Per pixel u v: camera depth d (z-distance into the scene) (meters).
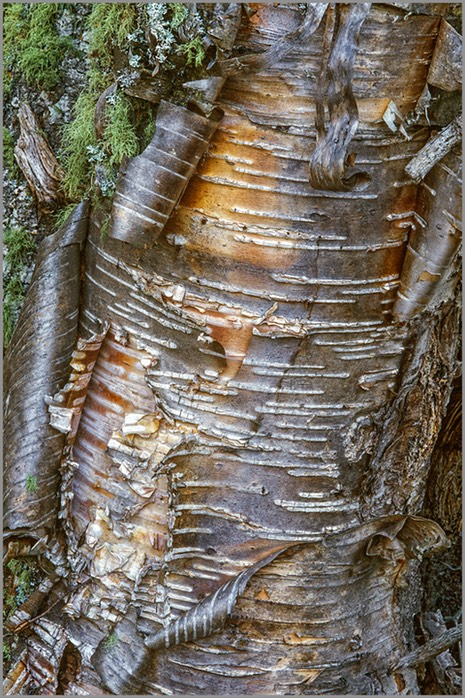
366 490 2.20
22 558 2.23
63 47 2.21
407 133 2.07
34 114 2.23
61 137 2.22
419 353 2.17
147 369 2.14
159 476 2.15
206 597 2.16
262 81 2.04
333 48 1.99
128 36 2.05
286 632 2.18
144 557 2.17
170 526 2.14
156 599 2.17
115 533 2.18
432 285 2.11
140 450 2.14
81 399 2.19
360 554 2.19
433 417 2.23
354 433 2.16
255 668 2.18
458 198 2.07
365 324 2.13
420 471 2.23
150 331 2.13
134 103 2.10
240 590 2.13
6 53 2.24
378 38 2.03
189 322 2.11
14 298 2.29
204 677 2.18
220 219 2.08
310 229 2.08
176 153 2.04
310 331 2.11
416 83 2.06
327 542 2.17
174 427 2.14
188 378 2.13
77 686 2.23
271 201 2.07
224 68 2.01
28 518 2.17
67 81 2.21
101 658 2.19
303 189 2.06
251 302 2.10
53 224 2.26
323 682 2.20
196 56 2.02
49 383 2.17
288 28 2.03
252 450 2.14
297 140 2.05
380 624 2.24
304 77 2.03
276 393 2.12
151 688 2.19
